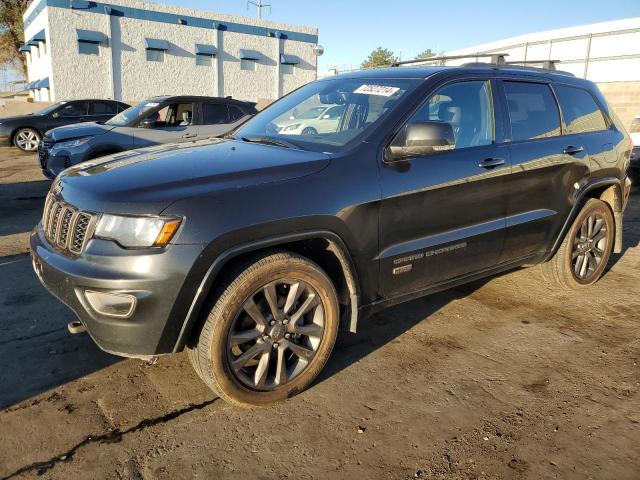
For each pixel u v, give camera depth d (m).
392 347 3.63
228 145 3.43
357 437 2.67
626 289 4.83
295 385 2.94
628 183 5.03
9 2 35.75
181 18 28.58
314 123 3.68
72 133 8.57
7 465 2.41
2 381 3.08
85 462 2.44
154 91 28.39
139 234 2.45
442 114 3.52
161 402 2.92
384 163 3.11
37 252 2.86
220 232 2.51
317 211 2.78
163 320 2.49
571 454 2.57
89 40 25.38
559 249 4.51
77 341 3.58
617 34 15.85
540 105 4.22
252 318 2.74
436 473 2.42
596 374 3.33
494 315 4.20
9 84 47.69
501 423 2.81
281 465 2.46
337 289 3.13
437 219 3.36
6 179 10.83
